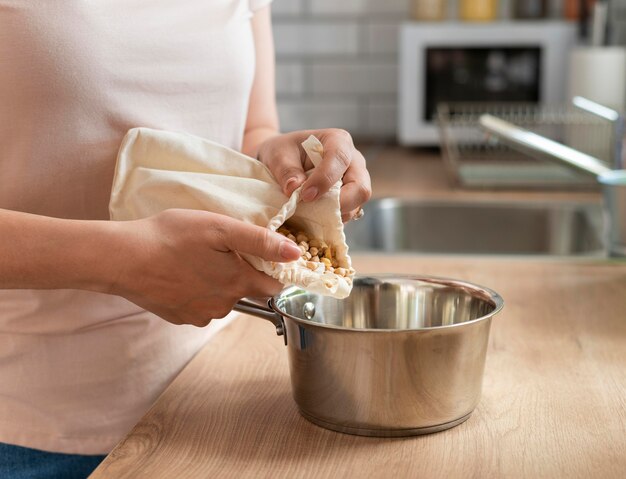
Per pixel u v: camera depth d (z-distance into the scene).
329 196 0.62
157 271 0.59
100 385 0.74
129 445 0.60
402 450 0.59
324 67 2.29
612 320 0.88
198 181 0.64
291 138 0.71
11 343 0.72
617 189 1.16
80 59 0.66
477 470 0.56
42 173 0.68
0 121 0.66
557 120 1.86
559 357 0.77
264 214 0.63
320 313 0.71
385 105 2.30
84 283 0.60
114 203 0.65
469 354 0.61
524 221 1.54
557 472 0.55
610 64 1.87
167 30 0.72
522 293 0.99
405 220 1.58
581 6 2.08
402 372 0.59
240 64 0.80
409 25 2.00
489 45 2.00
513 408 0.66
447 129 2.03
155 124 0.73
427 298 0.71
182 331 0.77
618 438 0.60
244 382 0.72
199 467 0.56
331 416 0.61
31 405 0.73
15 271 0.58
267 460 0.57
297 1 2.26
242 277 0.60
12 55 0.64
